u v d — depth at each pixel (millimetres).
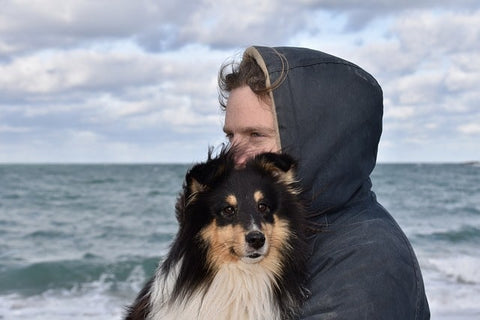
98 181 44531
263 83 3613
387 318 3049
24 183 41625
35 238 19562
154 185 41312
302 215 3553
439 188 40531
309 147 3426
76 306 12828
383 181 48438
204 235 3746
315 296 3227
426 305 3309
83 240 19312
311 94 3426
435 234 20688
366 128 3500
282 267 3584
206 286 3695
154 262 16062
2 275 14828
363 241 3254
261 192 3789
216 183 3840
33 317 11992
